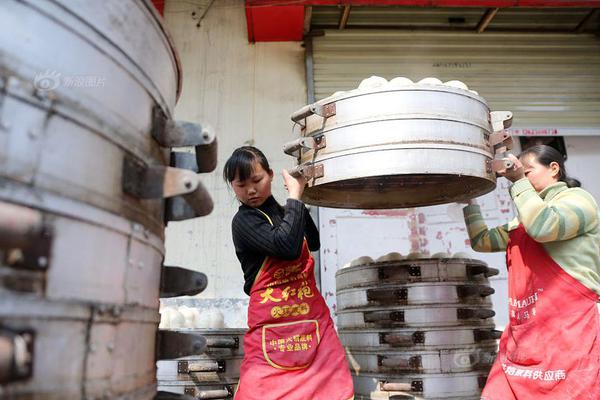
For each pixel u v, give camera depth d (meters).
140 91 1.01
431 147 1.73
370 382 2.30
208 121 4.02
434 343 2.25
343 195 2.39
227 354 2.29
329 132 1.87
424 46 4.39
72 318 0.77
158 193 0.98
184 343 1.22
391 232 3.78
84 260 0.81
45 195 0.75
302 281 1.83
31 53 0.78
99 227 0.85
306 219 2.10
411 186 2.36
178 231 3.69
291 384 1.69
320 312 1.83
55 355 0.74
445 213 3.80
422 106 1.77
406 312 2.29
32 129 0.76
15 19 0.77
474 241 2.36
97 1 0.90
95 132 0.86
